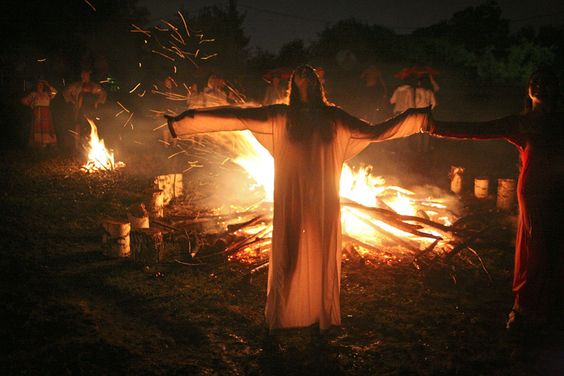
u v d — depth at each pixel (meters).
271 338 4.59
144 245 6.24
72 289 5.51
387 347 4.49
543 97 4.45
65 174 11.20
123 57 25.97
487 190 9.98
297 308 4.48
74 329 4.64
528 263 4.59
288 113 4.36
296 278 4.43
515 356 4.31
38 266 6.06
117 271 6.02
